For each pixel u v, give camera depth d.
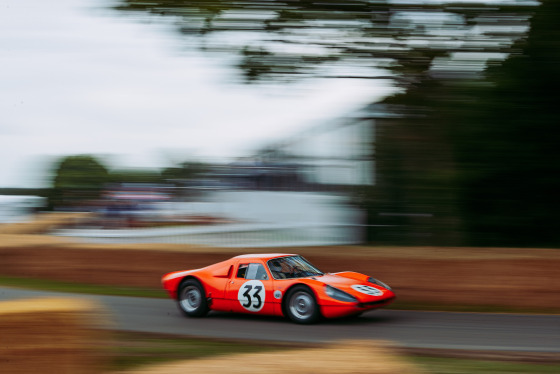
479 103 11.38
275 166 13.65
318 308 8.71
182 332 8.41
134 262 15.18
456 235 12.44
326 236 13.24
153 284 14.79
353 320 9.22
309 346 7.03
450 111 11.17
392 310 10.49
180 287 10.15
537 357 6.12
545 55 11.05
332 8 10.85
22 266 16.62
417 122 11.41
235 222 14.71
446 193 11.88
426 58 11.16
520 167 11.79
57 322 5.12
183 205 16.00
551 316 9.49
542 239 12.77
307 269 9.72
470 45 11.11
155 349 6.91
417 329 8.27
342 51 11.11
